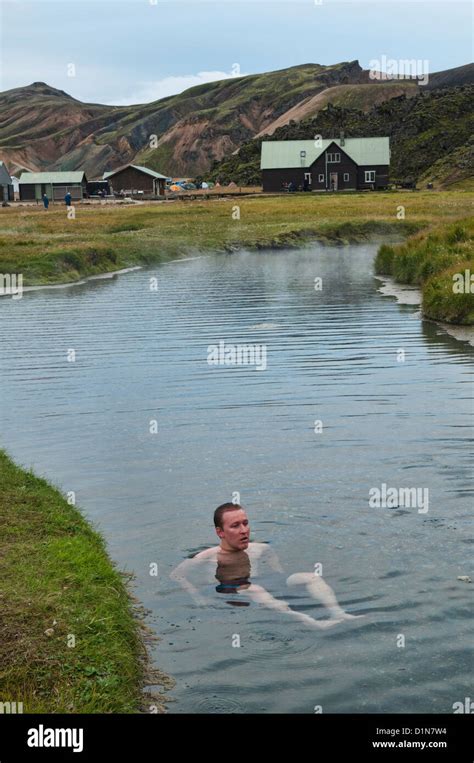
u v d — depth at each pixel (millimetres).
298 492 9773
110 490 10125
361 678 5895
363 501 9391
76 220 73375
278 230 62625
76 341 23375
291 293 33781
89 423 13773
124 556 8125
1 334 25344
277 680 5902
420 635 6410
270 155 145125
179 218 74500
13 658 5934
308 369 18000
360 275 40500
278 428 12969
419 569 7543
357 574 7480
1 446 12438
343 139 143875
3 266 41219
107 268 46531
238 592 7227
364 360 18875
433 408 13953
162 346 21891
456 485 9859
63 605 6707
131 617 6848
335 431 12648
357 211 76000
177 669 6098
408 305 28891
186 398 15508
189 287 37500
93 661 5988
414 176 161000
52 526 8562
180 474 10688
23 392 16641
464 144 164875
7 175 142875
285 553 8000
